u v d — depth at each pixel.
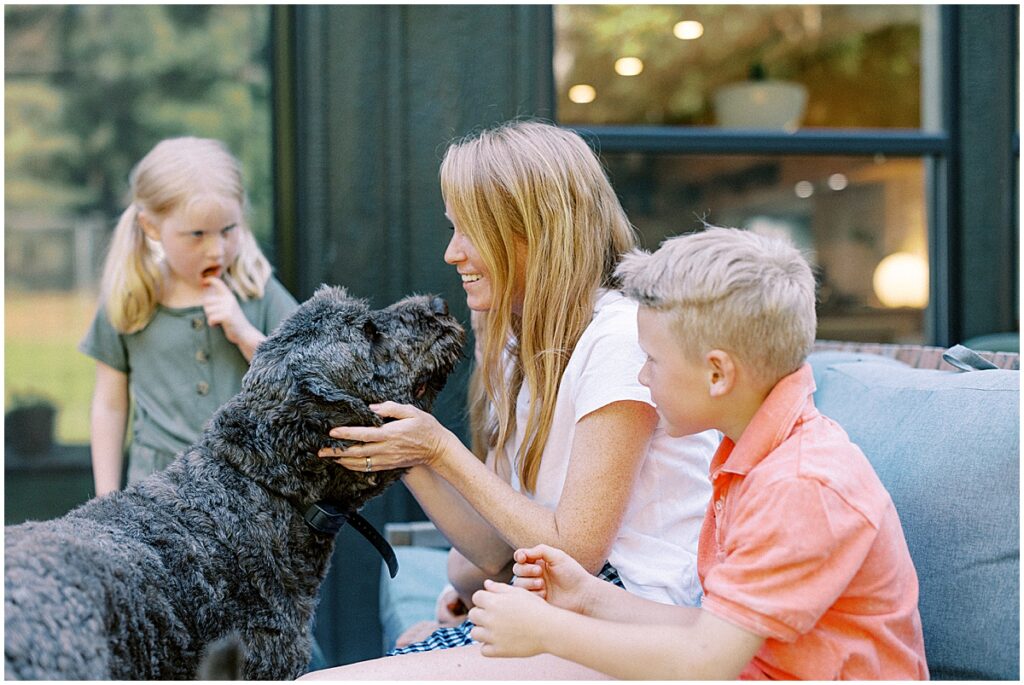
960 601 1.63
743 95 3.49
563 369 1.85
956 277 3.55
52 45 3.25
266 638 1.64
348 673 1.60
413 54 3.26
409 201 3.28
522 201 1.85
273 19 3.25
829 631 1.38
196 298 2.87
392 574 1.84
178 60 3.28
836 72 3.55
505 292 1.90
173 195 2.68
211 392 2.80
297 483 1.71
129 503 1.64
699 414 1.50
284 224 3.28
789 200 3.52
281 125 3.26
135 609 1.45
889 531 1.42
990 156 3.53
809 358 2.64
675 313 1.47
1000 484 1.64
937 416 1.82
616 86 3.45
